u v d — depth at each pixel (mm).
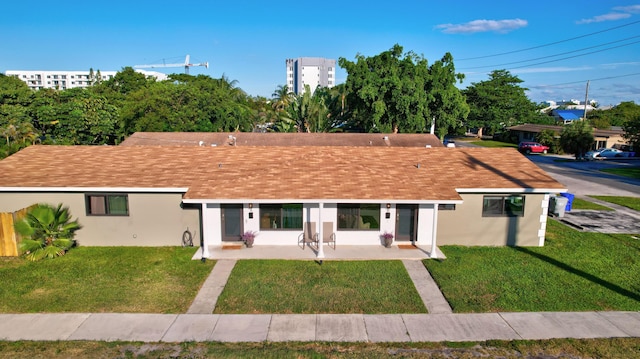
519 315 11102
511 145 61125
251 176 16484
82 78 176000
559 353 9438
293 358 9141
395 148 19984
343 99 45438
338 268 14094
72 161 17875
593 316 11062
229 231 16297
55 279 13086
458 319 10891
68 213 16094
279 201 14625
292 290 12445
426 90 40469
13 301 11625
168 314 11039
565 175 35281
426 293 12367
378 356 9250
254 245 16125
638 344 9773
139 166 17484
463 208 16406
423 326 10539
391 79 38000
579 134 45125
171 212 16125
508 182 16438
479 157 19156
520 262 14812
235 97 79812
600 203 24688
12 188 15555
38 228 14781
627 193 27844
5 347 9461
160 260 14734
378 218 16297
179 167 17453
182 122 46688
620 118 75938
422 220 16406
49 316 10867
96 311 11156
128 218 16156
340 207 16156
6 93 44625
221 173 16875
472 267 14273
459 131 72688
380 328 10430
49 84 174625
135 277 13281
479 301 11820
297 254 15219
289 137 30812
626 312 11289
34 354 9219
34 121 44438
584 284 12992
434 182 16344
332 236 16266
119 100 59281
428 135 31266
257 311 11242
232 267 14086
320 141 30219
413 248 16000
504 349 9586
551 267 14367
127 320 10719
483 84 69500
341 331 10273
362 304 11648
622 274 13812
